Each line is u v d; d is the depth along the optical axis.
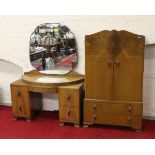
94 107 3.76
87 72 3.69
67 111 3.86
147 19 3.74
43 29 4.15
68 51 4.13
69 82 3.87
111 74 3.61
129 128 3.83
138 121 3.67
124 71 3.56
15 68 4.68
